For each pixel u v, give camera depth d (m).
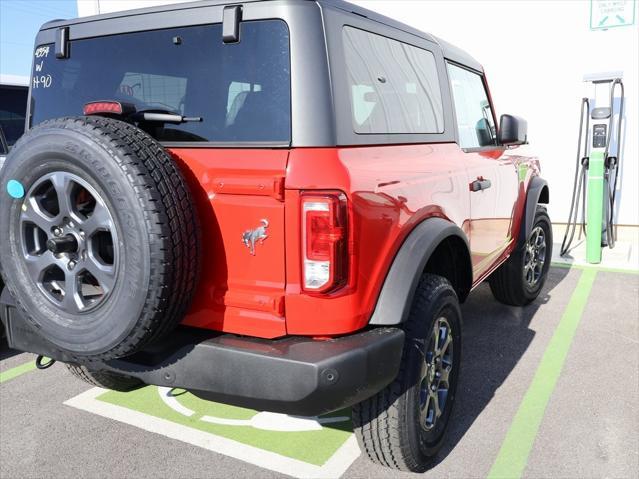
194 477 2.80
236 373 2.20
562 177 8.29
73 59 2.85
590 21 7.77
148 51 2.59
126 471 2.85
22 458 2.96
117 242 2.13
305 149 2.19
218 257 2.30
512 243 4.70
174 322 2.25
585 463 2.87
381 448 2.63
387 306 2.39
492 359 4.13
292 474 2.82
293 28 2.26
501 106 8.43
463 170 3.35
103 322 2.20
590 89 7.94
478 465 2.87
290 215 2.16
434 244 2.61
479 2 8.26
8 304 2.70
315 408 2.15
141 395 3.65
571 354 4.20
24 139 2.29
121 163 2.07
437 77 3.39
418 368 2.57
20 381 3.86
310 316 2.20
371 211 2.30
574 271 6.56
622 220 8.04
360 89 2.50
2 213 2.39
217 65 2.41
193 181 2.30
